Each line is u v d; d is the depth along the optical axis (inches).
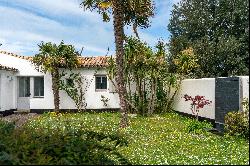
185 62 1256.8
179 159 514.0
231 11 1669.5
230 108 821.9
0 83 1211.9
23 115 1241.4
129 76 1253.7
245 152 570.3
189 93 1160.2
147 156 536.1
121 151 573.0
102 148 502.0
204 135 764.6
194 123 840.3
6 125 585.3
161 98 1295.5
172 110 1315.2
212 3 1737.2
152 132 797.2
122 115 885.2
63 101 1347.2
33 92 1355.8
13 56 1342.3
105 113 1262.3
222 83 868.0
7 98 1269.7
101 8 922.1
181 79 1246.9
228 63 1579.7
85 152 451.8
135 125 906.1
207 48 1603.1
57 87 1286.9
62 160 401.1
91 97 1344.7
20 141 446.6
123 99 890.1
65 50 1268.5
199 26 1700.3
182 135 748.6
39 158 394.0
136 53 1207.6
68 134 501.4
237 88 793.6
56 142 450.9
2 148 439.5
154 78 1224.8
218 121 881.5
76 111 1346.0
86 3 928.9
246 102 721.0
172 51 1691.7
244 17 1609.3
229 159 515.5
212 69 1610.5
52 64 1266.0
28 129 522.9
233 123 716.7
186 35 1743.4
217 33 1678.2
